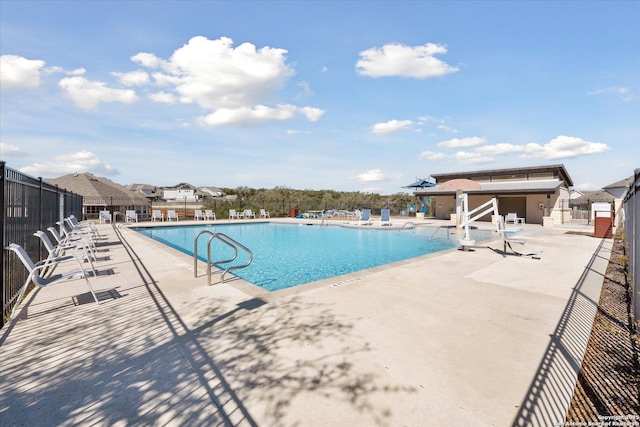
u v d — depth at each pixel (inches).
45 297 197.3
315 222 922.7
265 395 95.6
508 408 89.7
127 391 98.3
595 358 120.2
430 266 288.2
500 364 113.7
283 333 140.3
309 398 94.0
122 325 150.9
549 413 87.9
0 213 156.3
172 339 135.0
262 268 378.3
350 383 101.5
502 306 177.2
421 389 98.3
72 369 111.2
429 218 1186.0
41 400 94.1
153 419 85.8
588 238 518.6
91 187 1270.9
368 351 123.2
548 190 836.6
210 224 909.8
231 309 172.7
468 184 916.0
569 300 189.0
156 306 178.7
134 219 954.7
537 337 136.8
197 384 101.6
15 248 167.0
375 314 163.9
